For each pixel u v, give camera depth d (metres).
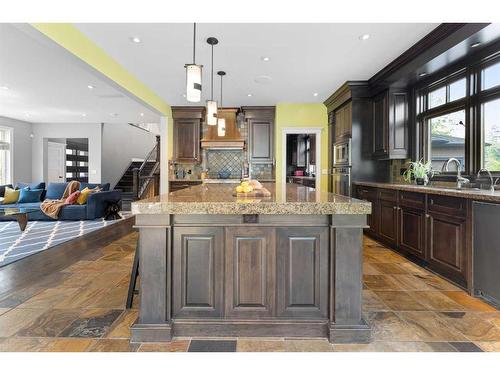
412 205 3.42
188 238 1.88
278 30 3.14
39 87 5.28
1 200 6.36
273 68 4.30
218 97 5.93
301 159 8.45
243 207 1.72
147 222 1.83
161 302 1.85
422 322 2.08
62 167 10.15
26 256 3.68
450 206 2.78
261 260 1.89
